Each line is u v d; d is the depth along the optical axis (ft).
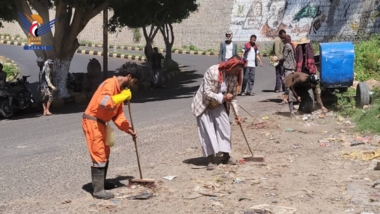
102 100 19.72
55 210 18.86
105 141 20.18
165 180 22.44
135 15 82.23
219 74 23.40
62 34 61.82
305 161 25.12
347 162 24.62
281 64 56.85
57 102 59.62
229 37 47.60
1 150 32.42
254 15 138.10
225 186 21.18
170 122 39.29
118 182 22.33
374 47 68.13
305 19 119.96
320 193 19.93
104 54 72.74
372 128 31.94
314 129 33.30
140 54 136.36
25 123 45.55
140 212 18.43
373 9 93.40
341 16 106.73
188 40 156.46
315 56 44.06
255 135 31.86
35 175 24.43
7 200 20.36
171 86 79.10
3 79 52.39
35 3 61.98
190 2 92.22
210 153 23.86
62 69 62.54
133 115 45.44
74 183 22.65
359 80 55.31
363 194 19.54
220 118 23.95
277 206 18.25
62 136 36.58
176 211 18.38
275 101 48.26
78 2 56.70
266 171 23.32
